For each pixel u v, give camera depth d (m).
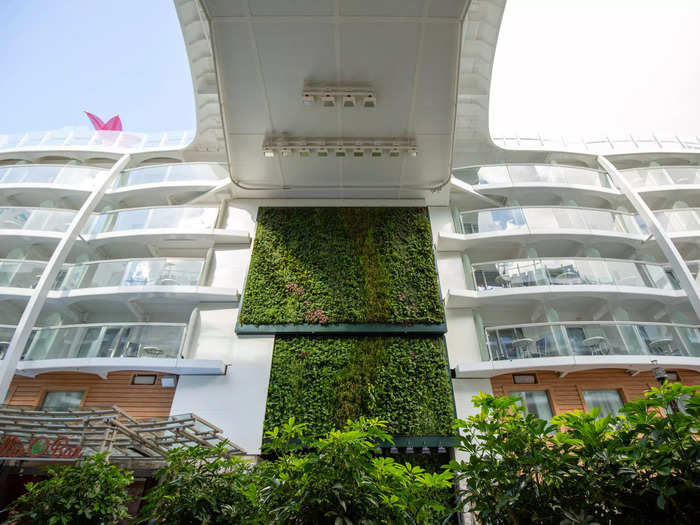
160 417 11.88
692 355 12.12
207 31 14.13
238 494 4.55
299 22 10.62
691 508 2.29
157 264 14.19
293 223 15.27
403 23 10.67
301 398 11.71
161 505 4.55
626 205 17.36
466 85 16.23
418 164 14.49
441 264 14.79
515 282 13.76
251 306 13.36
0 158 19.08
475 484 2.92
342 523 2.82
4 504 9.93
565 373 12.50
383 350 12.55
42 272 14.23
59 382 12.91
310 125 13.30
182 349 12.41
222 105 12.75
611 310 14.13
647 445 2.41
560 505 2.60
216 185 16.36
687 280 13.59
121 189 16.67
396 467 3.37
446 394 11.84
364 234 14.97
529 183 16.69
